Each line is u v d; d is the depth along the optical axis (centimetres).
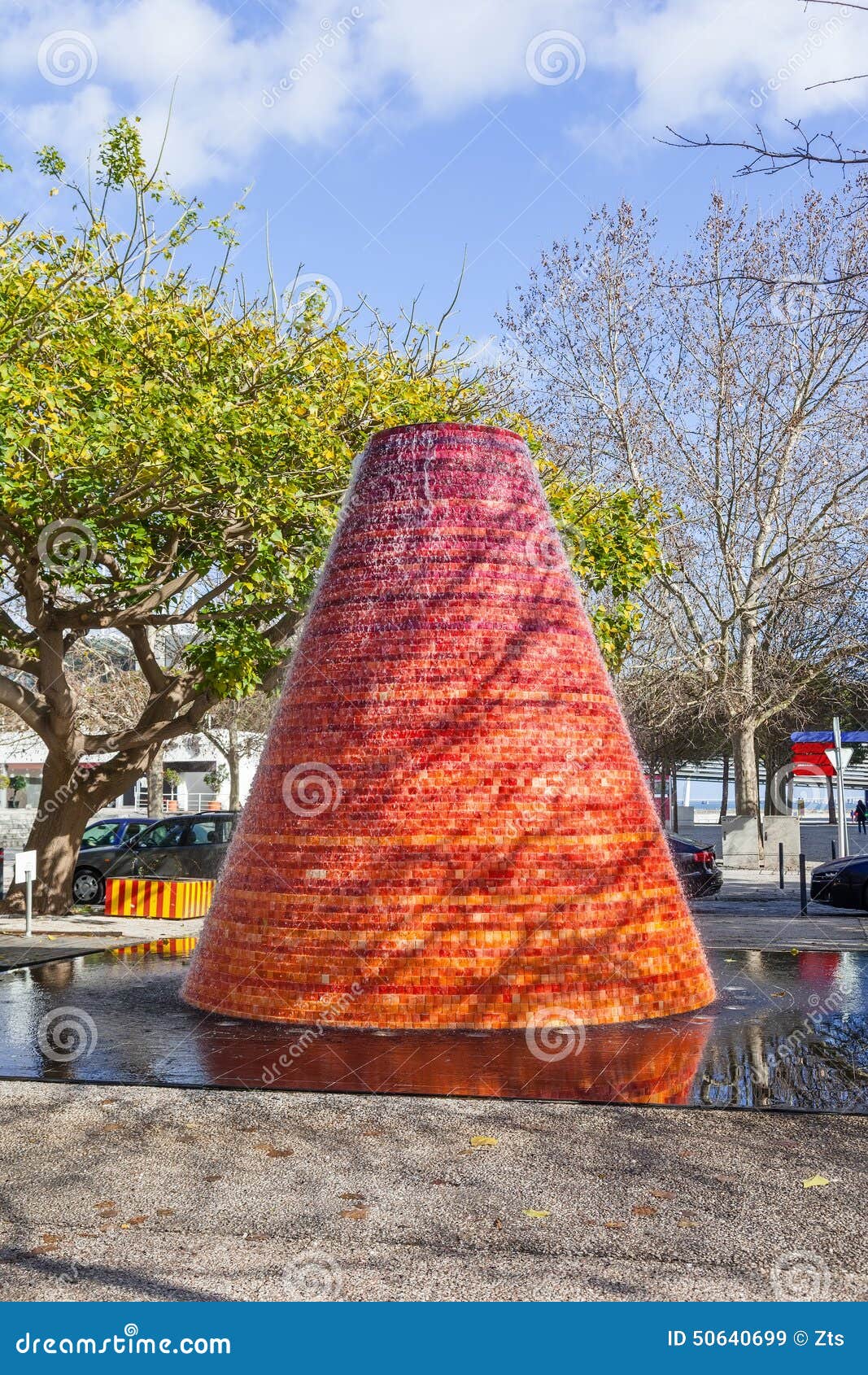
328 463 1662
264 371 1703
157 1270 441
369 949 862
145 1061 768
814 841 3738
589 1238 466
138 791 5572
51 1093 698
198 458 1476
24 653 1770
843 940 1466
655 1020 884
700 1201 506
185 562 1834
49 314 1484
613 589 2031
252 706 4075
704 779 5269
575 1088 690
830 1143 587
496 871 866
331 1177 543
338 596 955
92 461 1450
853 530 2720
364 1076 721
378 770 889
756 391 2720
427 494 951
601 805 912
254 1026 876
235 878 949
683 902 961
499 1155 574
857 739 3484
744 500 2833
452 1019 847
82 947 1416
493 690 901
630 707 2980
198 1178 544
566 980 862
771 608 2897
